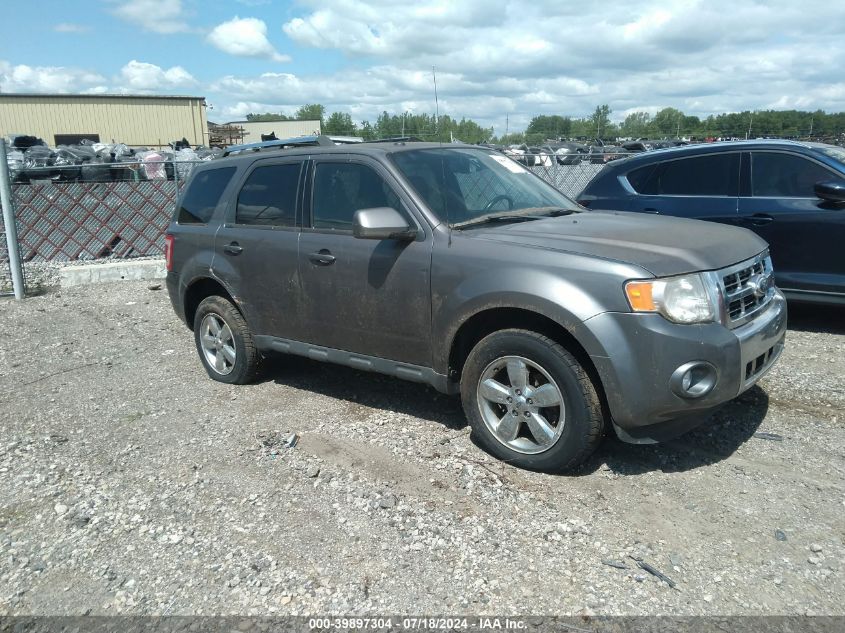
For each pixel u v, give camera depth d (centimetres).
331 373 553
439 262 385
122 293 902
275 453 407
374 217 383
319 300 450
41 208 1005
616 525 319
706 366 328
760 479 354
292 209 469
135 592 287
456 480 364
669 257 339
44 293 915
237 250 501
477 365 379
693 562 290
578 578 283
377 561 299
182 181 1110
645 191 679
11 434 456
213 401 505
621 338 328
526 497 345
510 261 361
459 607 269
